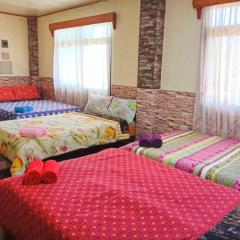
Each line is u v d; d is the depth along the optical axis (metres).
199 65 3.35
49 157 3.11
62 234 1.35
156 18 3.58
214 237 1.33
